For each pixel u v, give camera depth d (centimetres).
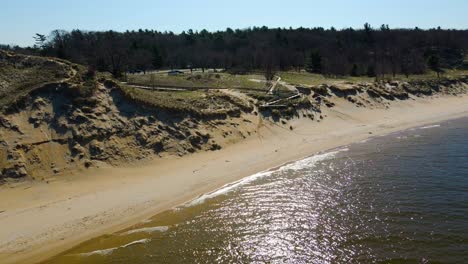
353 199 3080
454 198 2958
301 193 3284
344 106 6962
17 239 2634
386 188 3275
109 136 4234
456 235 2383
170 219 2895
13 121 3966
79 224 2834
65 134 4062
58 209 3069
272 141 5169
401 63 11406
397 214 2738
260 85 7269
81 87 4547
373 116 6856
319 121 6169
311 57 11056
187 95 5797
